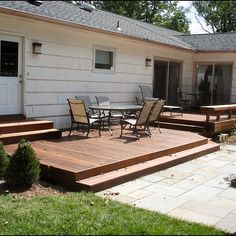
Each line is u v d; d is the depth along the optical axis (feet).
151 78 42.04
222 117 38.22
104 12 47.98
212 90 48.52
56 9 33.45
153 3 103.91
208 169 22.09
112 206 14.25
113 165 18.89
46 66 29.27
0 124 23.86
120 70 37.11
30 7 29.07
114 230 11.71
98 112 31.24
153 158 22.15
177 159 22.80
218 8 103.71
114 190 16.93
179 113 42.34
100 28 31.63
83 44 32.32
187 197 16.48
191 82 50.08
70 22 28.73
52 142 24.36
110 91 36.06
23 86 27.78
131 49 38.37
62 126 31.19
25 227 11.96
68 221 12.43
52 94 30.04
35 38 28.17
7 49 26.58
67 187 16.79
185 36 55.16
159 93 44.16
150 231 11.68
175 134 30.50
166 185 18.21
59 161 18.74
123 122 31.14
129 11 102.22
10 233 11.53
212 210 14.90
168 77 45.68
